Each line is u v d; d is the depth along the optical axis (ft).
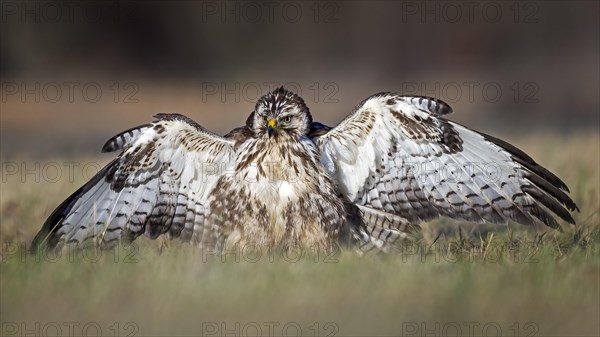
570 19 159.63
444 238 46.60
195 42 157.99
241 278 36.60
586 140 78.89
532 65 157.79
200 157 44.88
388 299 34.06
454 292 34.30
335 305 33.76
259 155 43.88
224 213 44.70
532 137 88.94
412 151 44.86
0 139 107.76
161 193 45.47
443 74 159.94
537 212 45.19
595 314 33.04
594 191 54.85
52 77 148.77
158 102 137.49
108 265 39.83
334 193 44.04
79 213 45.88
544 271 36.35
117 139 44.39
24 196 57.41
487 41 160.66
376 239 45.44
